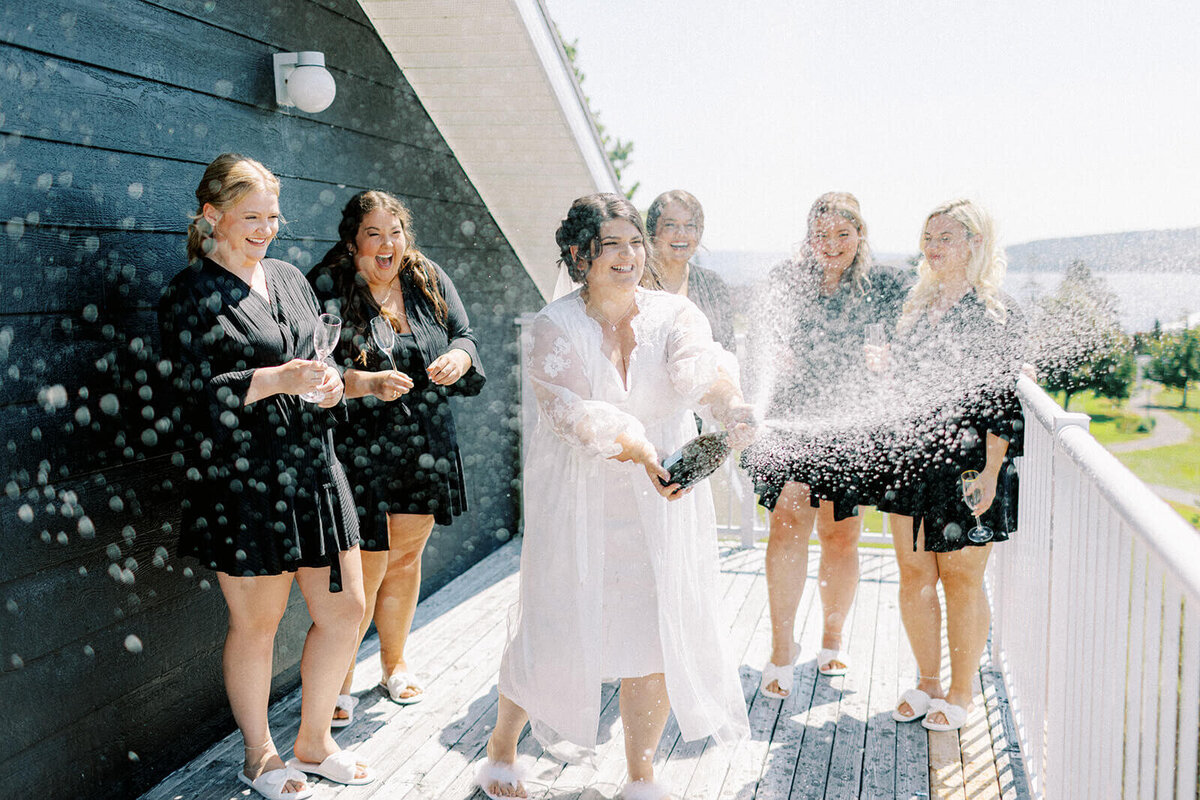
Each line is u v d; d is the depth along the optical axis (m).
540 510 2.30
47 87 2.26
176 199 2.71
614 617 2.29
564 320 2.26
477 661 3.53
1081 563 2.01
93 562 2.42
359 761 2.69
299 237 3.34
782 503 3.06
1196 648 1.28
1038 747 2.50
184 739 2.79
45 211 2.25
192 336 2.30
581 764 2.72
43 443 2.25
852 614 3.96
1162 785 1.44
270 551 2.37
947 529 2.70
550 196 4.73
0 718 2.15
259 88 3.09
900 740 2.87
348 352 2.88
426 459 3.02
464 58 3.91
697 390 2.23
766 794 2.56
